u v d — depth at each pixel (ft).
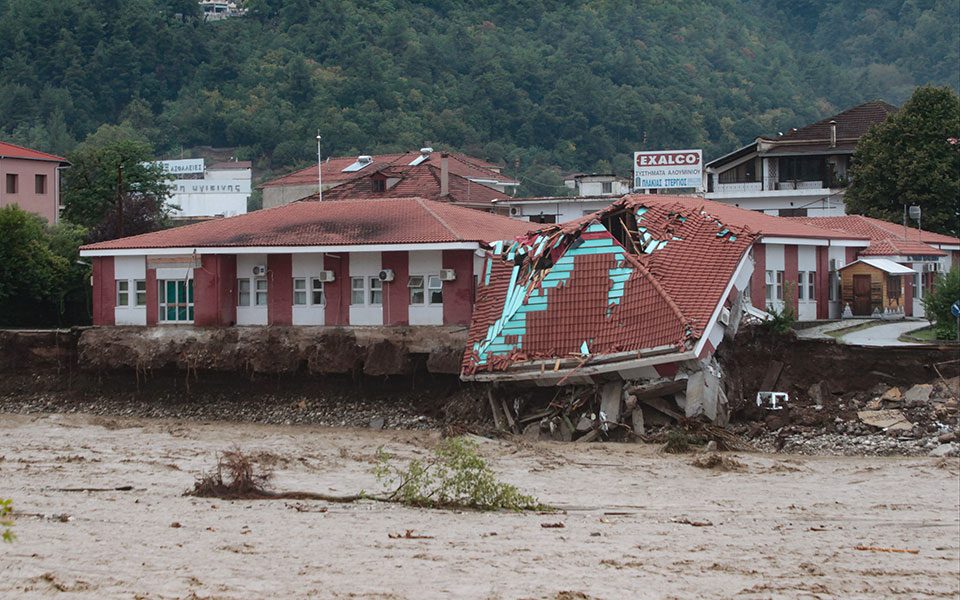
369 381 299.38
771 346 265.54
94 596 126.00
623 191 561.43
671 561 148.25
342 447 250.98
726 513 181.16
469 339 281.13
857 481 209.67
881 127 460.14
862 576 144.97
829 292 353.31
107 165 494.59
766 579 141.59
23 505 178.09
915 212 404.16
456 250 297.94
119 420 302.66
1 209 389.19
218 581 132.77
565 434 258.16
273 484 199.21
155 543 151.23
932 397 250.57
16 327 388.78
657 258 265.34
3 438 267.39
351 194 495.82
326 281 307.17
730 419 257.75
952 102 455.63
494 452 240.53
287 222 325.62
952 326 288.71
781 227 330.54
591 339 261.85
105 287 328.08
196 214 642.63
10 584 130.00
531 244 285.64
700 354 245.24
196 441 262.88
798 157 518.37
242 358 305.53
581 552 151.23
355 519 170.30
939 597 137.59
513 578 137.08
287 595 127.95
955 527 173.68
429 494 185.37
